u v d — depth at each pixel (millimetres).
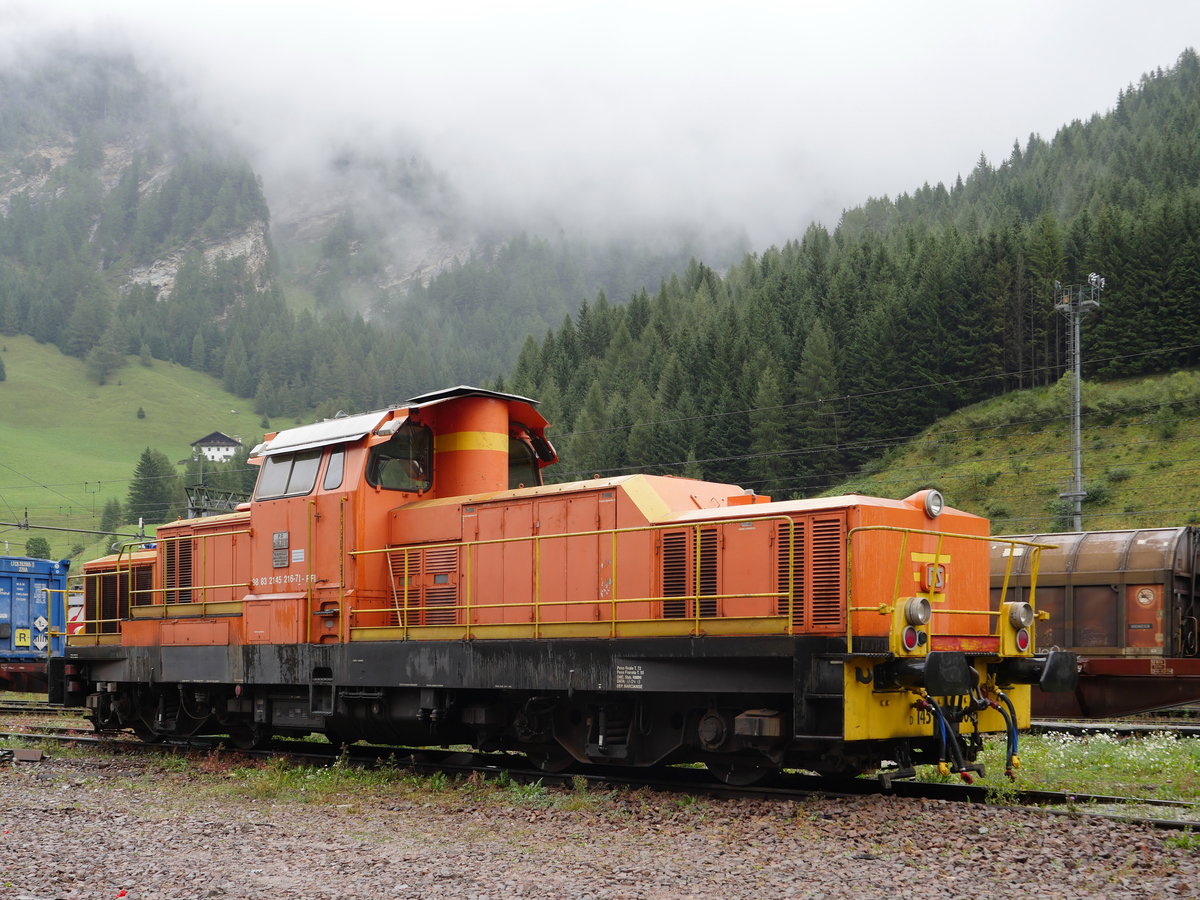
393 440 15250
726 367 94750
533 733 13227
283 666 15195
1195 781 12672
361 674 14273
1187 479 64062
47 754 17062
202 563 17297
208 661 16344
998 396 87938
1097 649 21812
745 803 10906
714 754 12180
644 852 9031
